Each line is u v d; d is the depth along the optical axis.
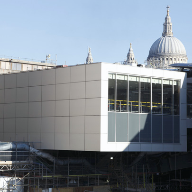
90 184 43.00
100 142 38.06
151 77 42.38
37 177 40.38
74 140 40.06
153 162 45.88
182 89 45.03
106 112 38.56
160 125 42.94
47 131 42.41
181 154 47.88
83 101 39.53
